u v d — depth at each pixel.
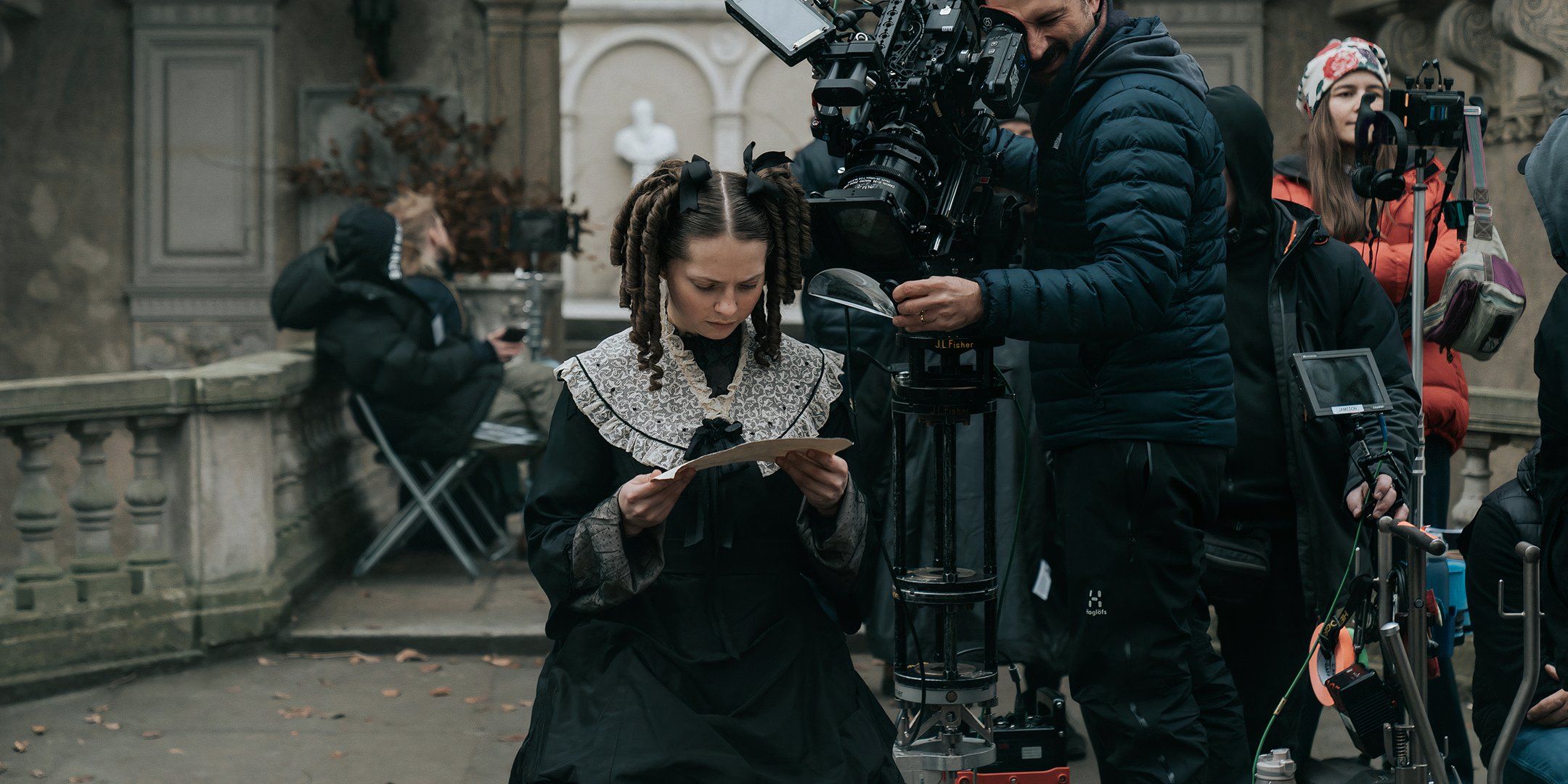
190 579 5.47
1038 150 2.92
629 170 14.46
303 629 5.63
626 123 14.55
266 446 5.66
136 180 9.29
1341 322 3.36
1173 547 2.90
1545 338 2.75
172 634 5.36
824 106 2.50
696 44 14.46
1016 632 4.11
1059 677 4.24
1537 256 6.04
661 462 2.22
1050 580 3.96
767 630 2.26
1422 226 3.16
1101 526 2.91
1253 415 3.31
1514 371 6.20
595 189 14.51
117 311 9.36
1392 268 3.86
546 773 2.11
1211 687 3.06
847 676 2.31
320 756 4.39
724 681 2.21
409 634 5.60
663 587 2.27
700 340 2.31
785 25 2.49
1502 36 5.78
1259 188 3.31
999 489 4.17
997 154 2.77
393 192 9.23
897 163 2.42
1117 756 2.93
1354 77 3.91
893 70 2.46
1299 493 3.25
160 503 5.46
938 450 2.60
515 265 8.74
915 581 2.59
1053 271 2.56
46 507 5.21
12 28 9.09
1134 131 2.66
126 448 8.94
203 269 9.34
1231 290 3.38
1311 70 4.02
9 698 4.89
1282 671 3.42
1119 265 2.58
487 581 6.55
